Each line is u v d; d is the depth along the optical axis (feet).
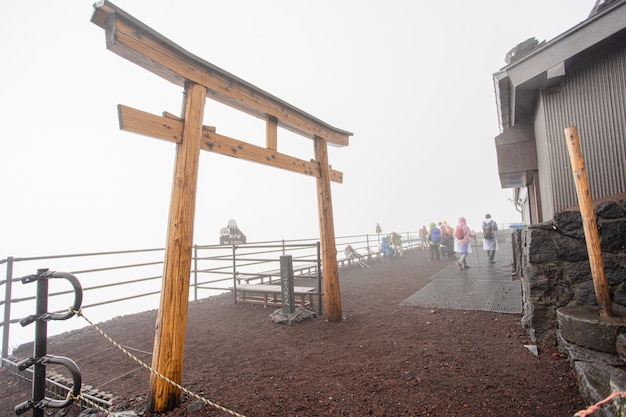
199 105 10.82
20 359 13.56
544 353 11.53
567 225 12.17
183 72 10.43
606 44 12.51
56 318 6.86
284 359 12.51
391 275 33.32
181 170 10.03
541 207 17.89
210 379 10.97
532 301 12.49
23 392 11.32
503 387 9.34
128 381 11.28
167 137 9.77
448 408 8.41
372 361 11.71
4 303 13.92
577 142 10.50
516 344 12.53
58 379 11.50
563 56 12.39
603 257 11.35
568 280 12.04
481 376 10.07
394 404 8.75
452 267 34.58
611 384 6.21
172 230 9.67
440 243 44.52
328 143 19.63
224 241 24.66
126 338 16.66
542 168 16.01
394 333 14.76
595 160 12.75
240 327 17.44
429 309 18.47
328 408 8.74
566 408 8.11
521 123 18.49
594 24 11.85
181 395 9.84
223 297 26.53
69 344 15.93
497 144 18.71
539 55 12.94
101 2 8.55
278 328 16.84
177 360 9.28
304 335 15.39
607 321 9.27
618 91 12.42
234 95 12.57
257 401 9.30
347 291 26.21
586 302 11.60
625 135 12.22
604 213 11.53
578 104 13.16
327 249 17.74
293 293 18.38
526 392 9.00
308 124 17.19
